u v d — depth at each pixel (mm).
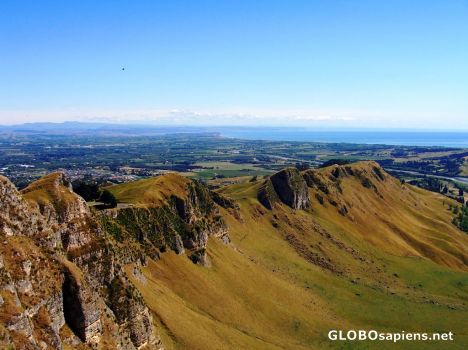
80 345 70875
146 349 88375
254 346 115625
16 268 65000
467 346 144125
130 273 109250
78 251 85375
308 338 134750
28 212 74750
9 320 56531
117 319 85375
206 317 119375
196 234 151000
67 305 72562
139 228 130875
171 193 158625
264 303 144375
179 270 133000
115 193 151250
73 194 92500
